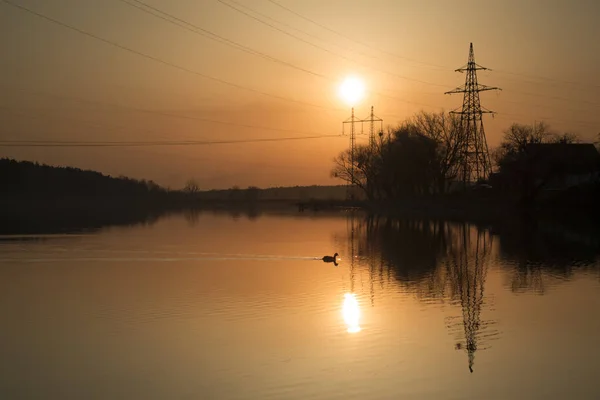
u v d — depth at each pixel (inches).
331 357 818.2
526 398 682.2
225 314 1070.4
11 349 863.7
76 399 684.1
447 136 4825.3
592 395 690.2
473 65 3966.5
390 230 3053.6
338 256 1929.1
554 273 1514.5
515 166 3949.3
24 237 2733.8
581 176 4436.5
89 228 3405.5
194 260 1857.8
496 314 1058.1
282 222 4099.4
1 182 6604.3
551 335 927.7
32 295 1266.0
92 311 1102.4
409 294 1246.9
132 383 729.0
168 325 993.5
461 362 798.5
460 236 2615.7
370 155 5767.7
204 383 726.5
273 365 786.8
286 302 1170.6
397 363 794.2
